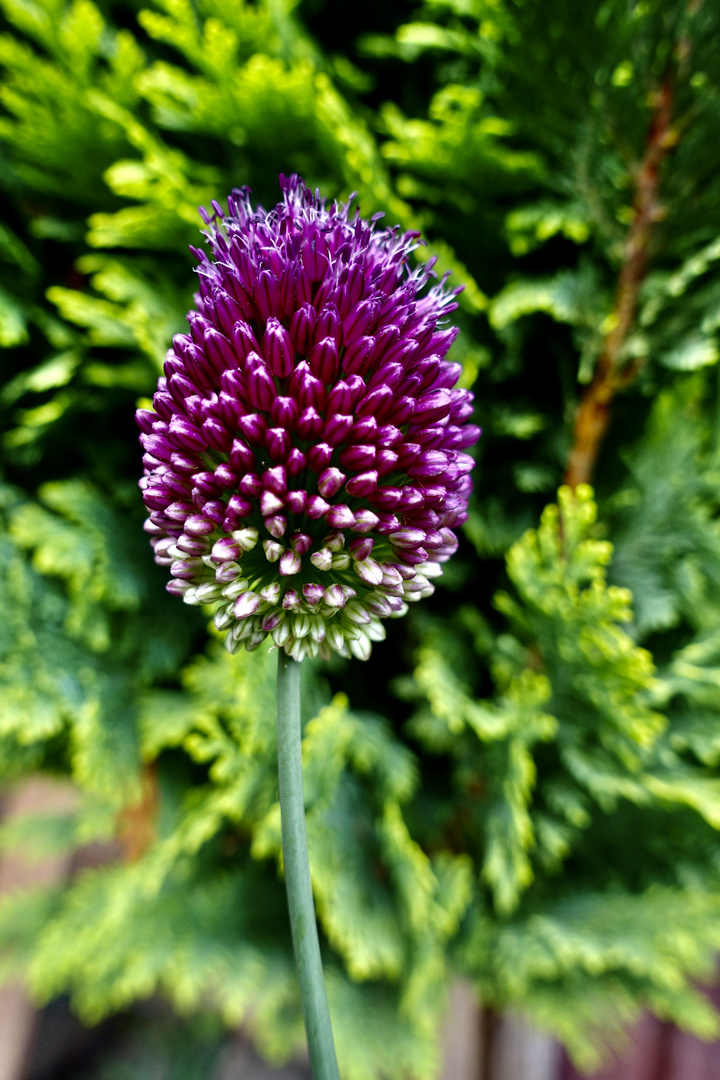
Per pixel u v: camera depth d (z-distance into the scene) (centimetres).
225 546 8
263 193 15
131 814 17
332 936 15
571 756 15
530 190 14
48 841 19
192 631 16
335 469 8
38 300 16
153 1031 24
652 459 15
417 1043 15
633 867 17
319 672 16
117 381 14
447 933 15
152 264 15
